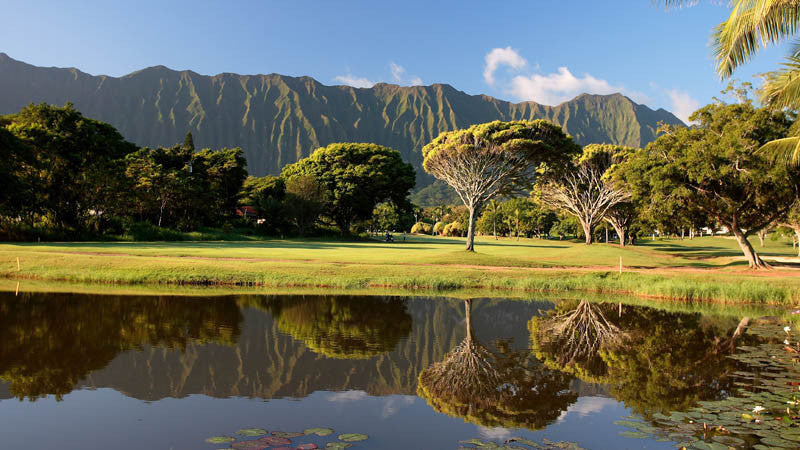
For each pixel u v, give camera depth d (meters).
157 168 65.62
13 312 16.58
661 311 19.31
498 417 7.77
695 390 9.06
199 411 7.83
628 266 35.25
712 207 29.58
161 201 65.06
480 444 6.50
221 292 22.33
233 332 14.15
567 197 60.12
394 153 91.44
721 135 27.98
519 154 38.06
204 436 6.75
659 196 29.06
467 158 39.00
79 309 17.31
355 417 7.65
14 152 44.78
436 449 6.32
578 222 83.31
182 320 15.78
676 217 31.36
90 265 26.31
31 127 49.88
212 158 93.00
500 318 17.41
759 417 7.30
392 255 37.97
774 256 52.28
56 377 9.65
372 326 15.52
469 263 32.94
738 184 27.03
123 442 6.53
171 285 24.27
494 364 11.31
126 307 17.94
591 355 12.19
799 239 51.34
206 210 73.94
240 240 64.44
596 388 9.38
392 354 12.04
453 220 151.75
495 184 40.94
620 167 34.75
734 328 15.81
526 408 8.24
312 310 18.17
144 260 27.55
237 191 96.50
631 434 6.78
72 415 7.60
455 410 8.04
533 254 44.19
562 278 26.08
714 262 39.91
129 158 67.56
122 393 8.71
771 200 28.30
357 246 56.78
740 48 11.35
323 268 27.25
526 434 6.98
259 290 23.30
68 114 55.38
